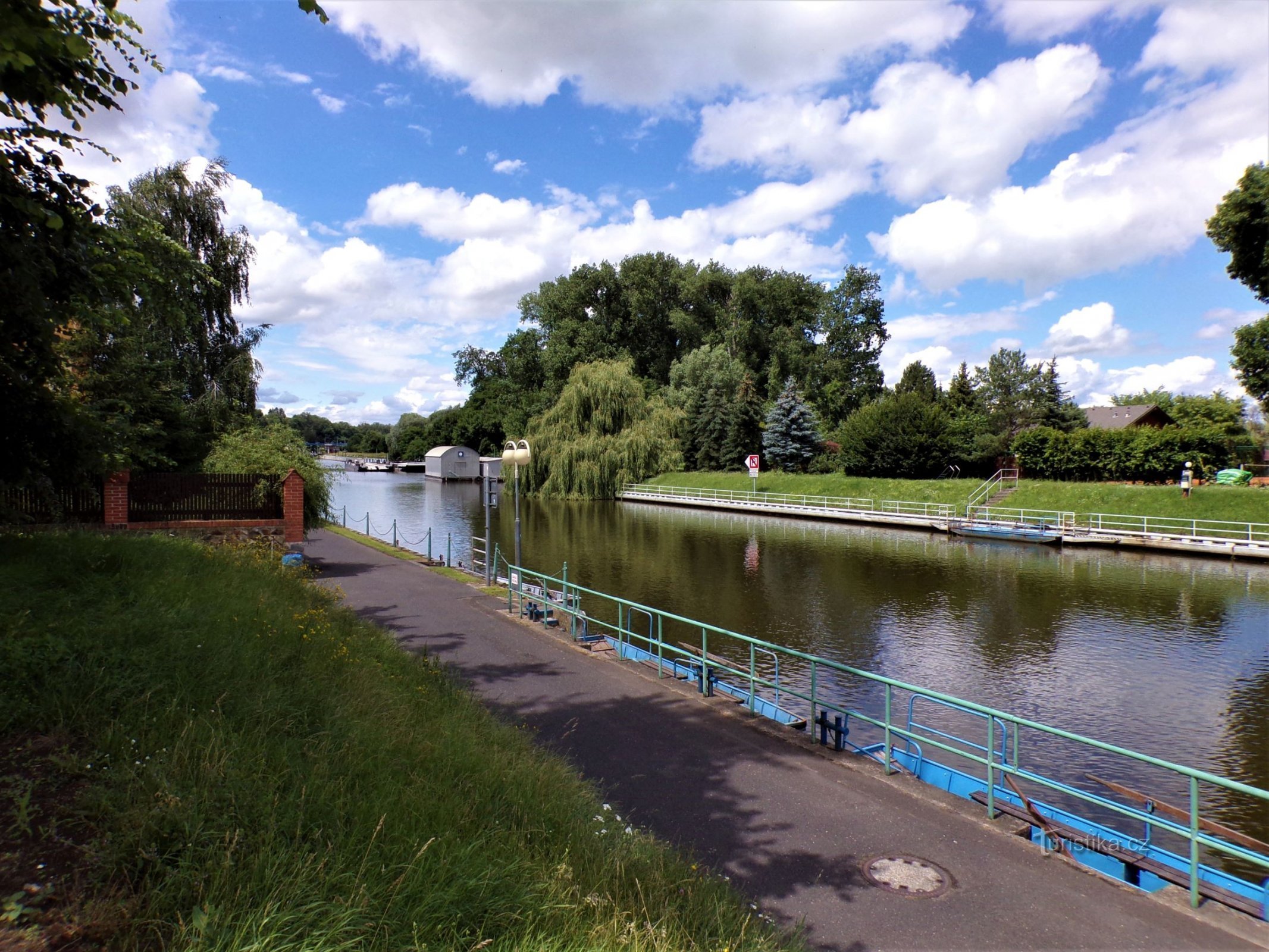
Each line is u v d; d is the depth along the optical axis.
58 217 5.71
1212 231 30.11
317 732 5.19
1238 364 33.38
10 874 3.08
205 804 3.67
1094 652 16.00
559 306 77.62
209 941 2.83
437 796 4.59
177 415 20.91
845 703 12.93
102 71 6.04
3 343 6.97
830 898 4.75
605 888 4.04
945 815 6.01
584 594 21.61
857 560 28.36
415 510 50.19
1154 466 39.41
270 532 16.94
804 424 59.97
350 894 3.25
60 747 4.14
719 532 37.69
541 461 58.03
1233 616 19.23
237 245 28.27
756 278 78.56
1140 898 4.82
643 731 7.89
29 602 5.98
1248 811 9.38
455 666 10.14
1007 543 33.06
